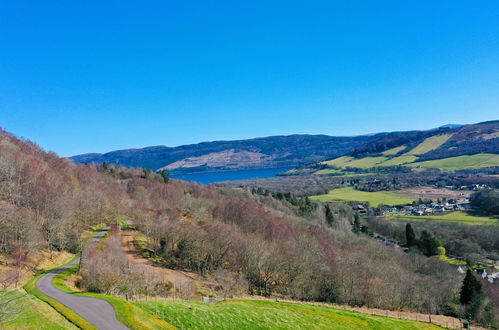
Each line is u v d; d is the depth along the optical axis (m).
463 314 79.81
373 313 68.00
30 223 70.12
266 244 93.19
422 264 116.94
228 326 40.12
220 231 95.12
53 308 38.69
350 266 90.00
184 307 43.84
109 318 35.81
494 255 133.25
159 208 123.31
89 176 148.38
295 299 76.50
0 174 90.88
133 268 65.44
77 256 78.50
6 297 39.38
